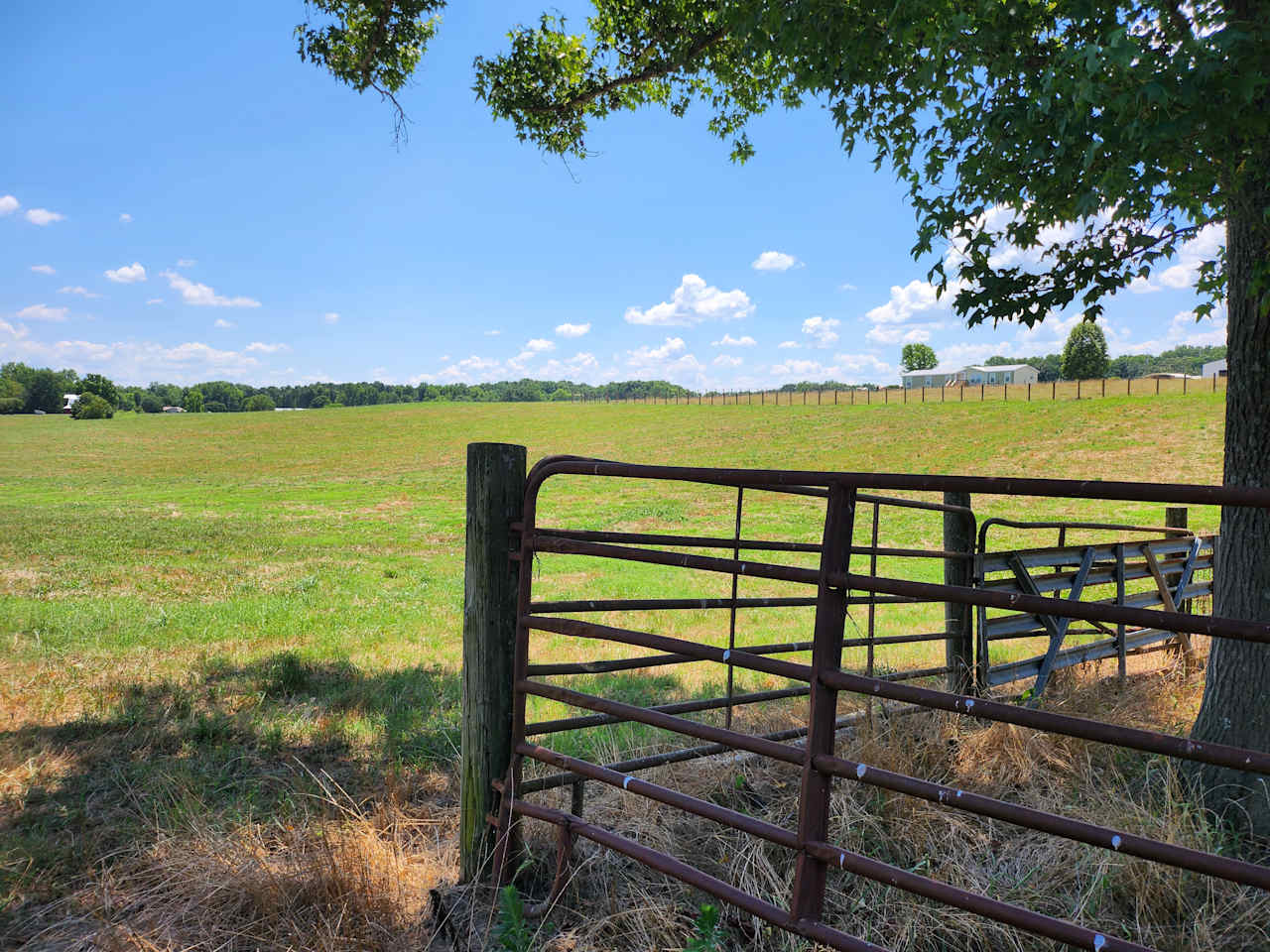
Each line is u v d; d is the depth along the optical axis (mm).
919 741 4328
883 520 22625
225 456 55469
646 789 2598
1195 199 3320
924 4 3641
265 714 5652
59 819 3816
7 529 21000
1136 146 2896
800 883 2227
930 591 1995
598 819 3590
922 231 4043
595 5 9312
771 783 4020
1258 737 3701
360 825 3523
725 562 2465
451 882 3266
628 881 3078
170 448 60531
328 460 52188
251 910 2957
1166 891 2807
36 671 6699
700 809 2461
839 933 2152
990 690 5180
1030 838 3271
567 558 17625
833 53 4445
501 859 3096
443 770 4691
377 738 5172
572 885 3016
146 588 12492
